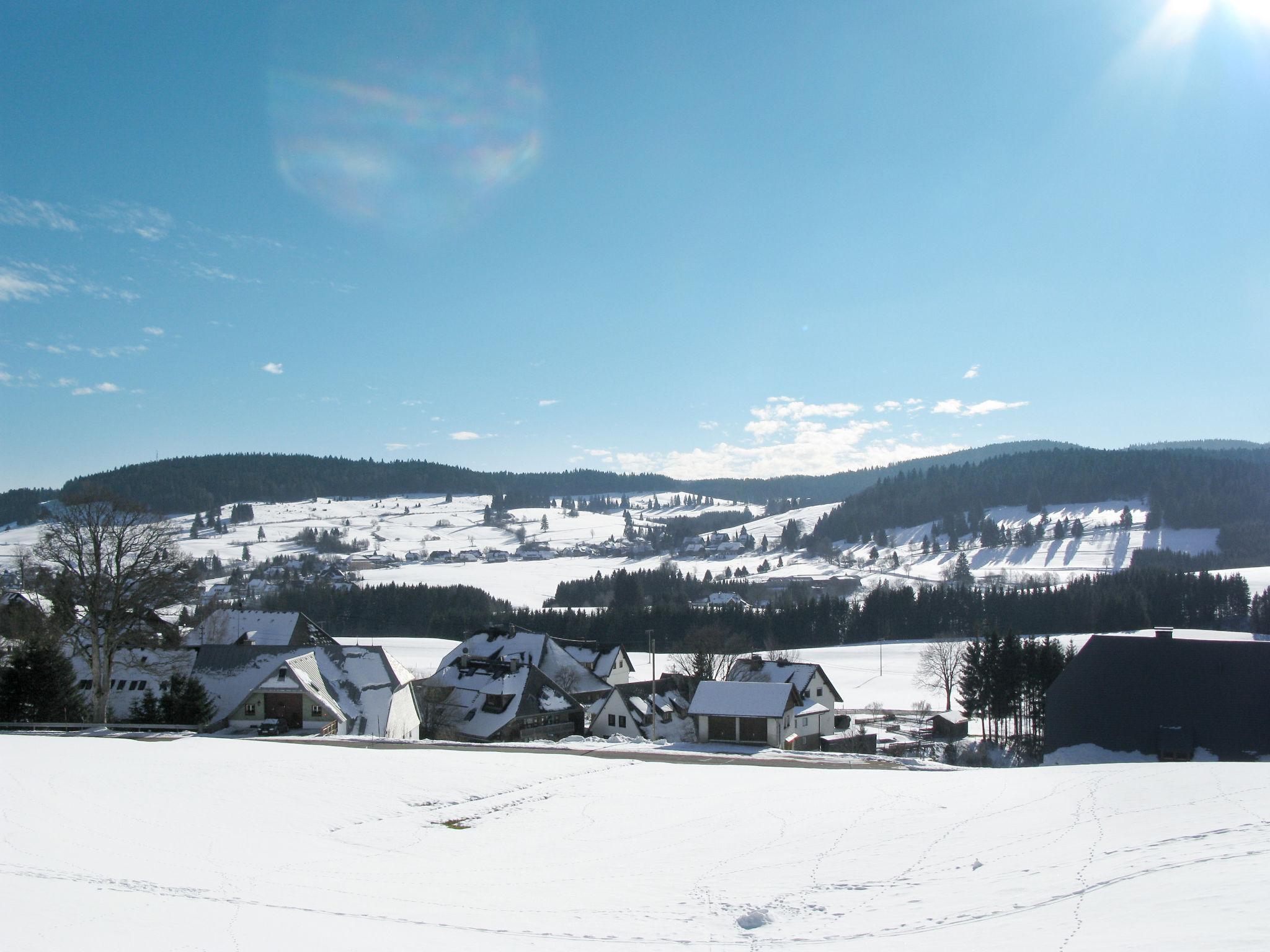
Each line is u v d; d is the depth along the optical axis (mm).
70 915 13008
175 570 45281
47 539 42031
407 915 14586
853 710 79562
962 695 76625
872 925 13453
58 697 44156
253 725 48031
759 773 31203
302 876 17547
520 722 61750
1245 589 133750
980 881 15391
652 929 13852
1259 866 13562
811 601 144375
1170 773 24391
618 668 83625
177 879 16359
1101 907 12641
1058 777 26234
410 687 57938
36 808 21547
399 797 26578
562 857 19750
